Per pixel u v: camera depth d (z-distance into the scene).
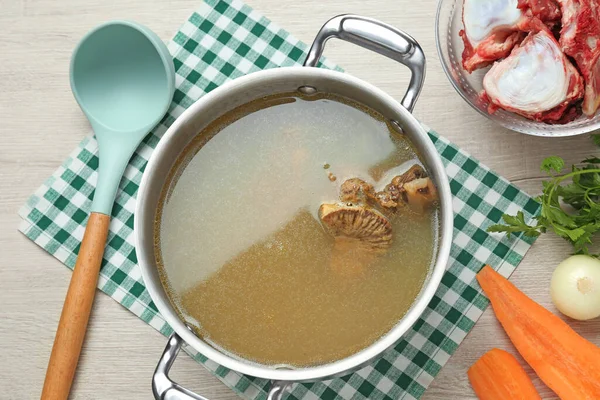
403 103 0.72
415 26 0.85
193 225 0.73
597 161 0.81
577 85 0.78
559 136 0.80
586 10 0.76
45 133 0.86
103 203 0.82
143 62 0.83
